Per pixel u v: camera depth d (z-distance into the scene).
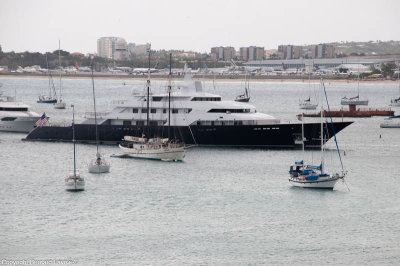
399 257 185.88
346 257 185.75
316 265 180.38
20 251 188.38
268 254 187.75
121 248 191.25
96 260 182.38
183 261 182.00
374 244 196.12
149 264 179.62
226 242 196.88
